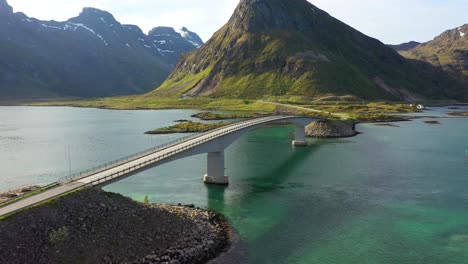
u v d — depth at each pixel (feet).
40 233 142.72
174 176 297.74
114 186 269.64
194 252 161.58
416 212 218.38
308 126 558.97
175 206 216.13
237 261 159.84
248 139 499.92
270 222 203.41
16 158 378.12
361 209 223.51
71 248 142.41
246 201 237.86
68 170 327.26
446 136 517.55
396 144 453.99
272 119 426.92
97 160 366.63
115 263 144.36
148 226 166.91
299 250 171.63
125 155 388.98
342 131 536.01
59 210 154.61
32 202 156.04
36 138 510.17
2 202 159.33
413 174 304.09
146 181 282.97
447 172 309.63
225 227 194.70
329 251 171.22
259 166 337.11
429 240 182.80
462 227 197.77
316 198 244.01
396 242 180.65
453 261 163.12
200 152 255.50
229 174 307.37
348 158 371.15
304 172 313.94
